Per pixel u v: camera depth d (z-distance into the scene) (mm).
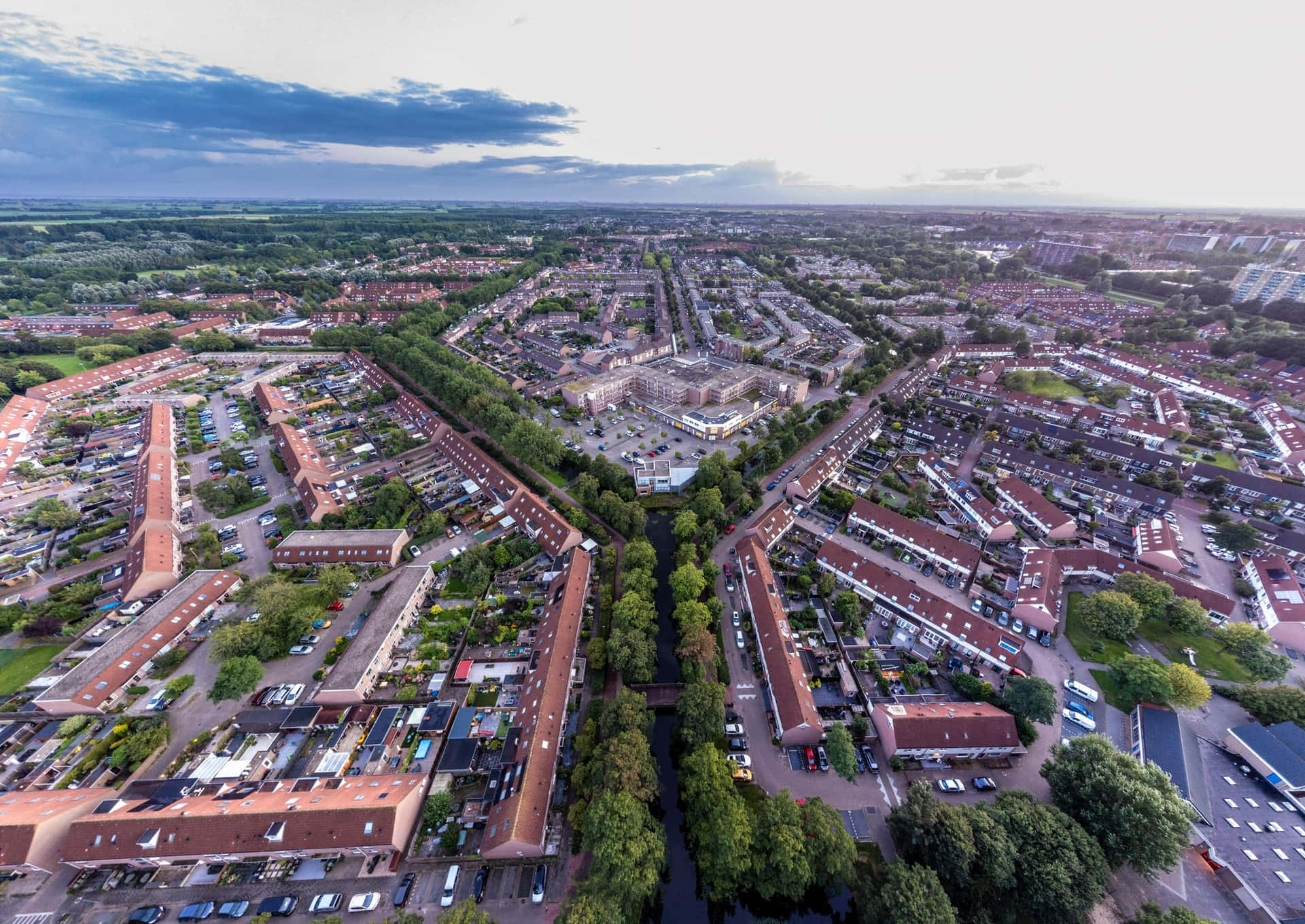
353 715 90625
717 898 69750
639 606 101438
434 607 111500
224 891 69250
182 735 88500
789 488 148750
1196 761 82312
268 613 101688
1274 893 67562
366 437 185125
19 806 72938
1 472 160125
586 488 142250
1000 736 83250
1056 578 114812
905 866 65000
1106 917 66688
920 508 142625
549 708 85000
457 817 76812
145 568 114938
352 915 66812
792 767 83875
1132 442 182750
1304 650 100812
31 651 103250
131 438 183750
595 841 65438
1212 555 128375
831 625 108438
